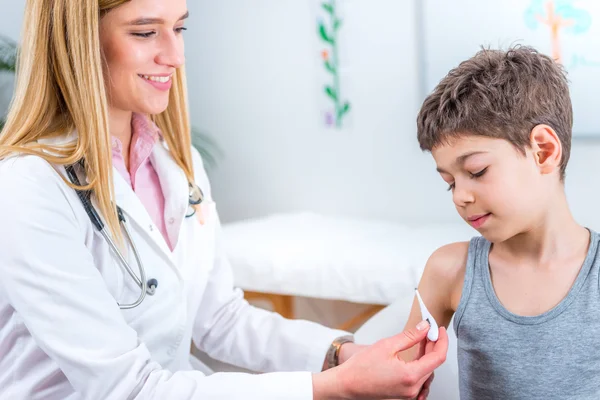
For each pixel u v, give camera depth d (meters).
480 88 0.84
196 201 1.24
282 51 3.04
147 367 0.97
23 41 1.05
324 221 2.77
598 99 2.41
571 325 0.86
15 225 0.93
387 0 2.74
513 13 2.51
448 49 2.64
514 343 0.89
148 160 1.22
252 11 3.09
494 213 0.86
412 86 2.74
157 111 1.09
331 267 2.22
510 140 0.84
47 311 0.93
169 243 1.19
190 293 1.23
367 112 2.87
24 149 0.99
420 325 0.94
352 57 2.86
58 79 1.03
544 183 0.87
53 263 0.94
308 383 0.94
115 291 1.08
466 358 0.94
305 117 3.03
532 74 0.86
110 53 1.04
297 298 2.68
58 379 1.02
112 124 1.14
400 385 0.91
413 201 2.82
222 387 0.94
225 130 3.28
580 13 2.39
